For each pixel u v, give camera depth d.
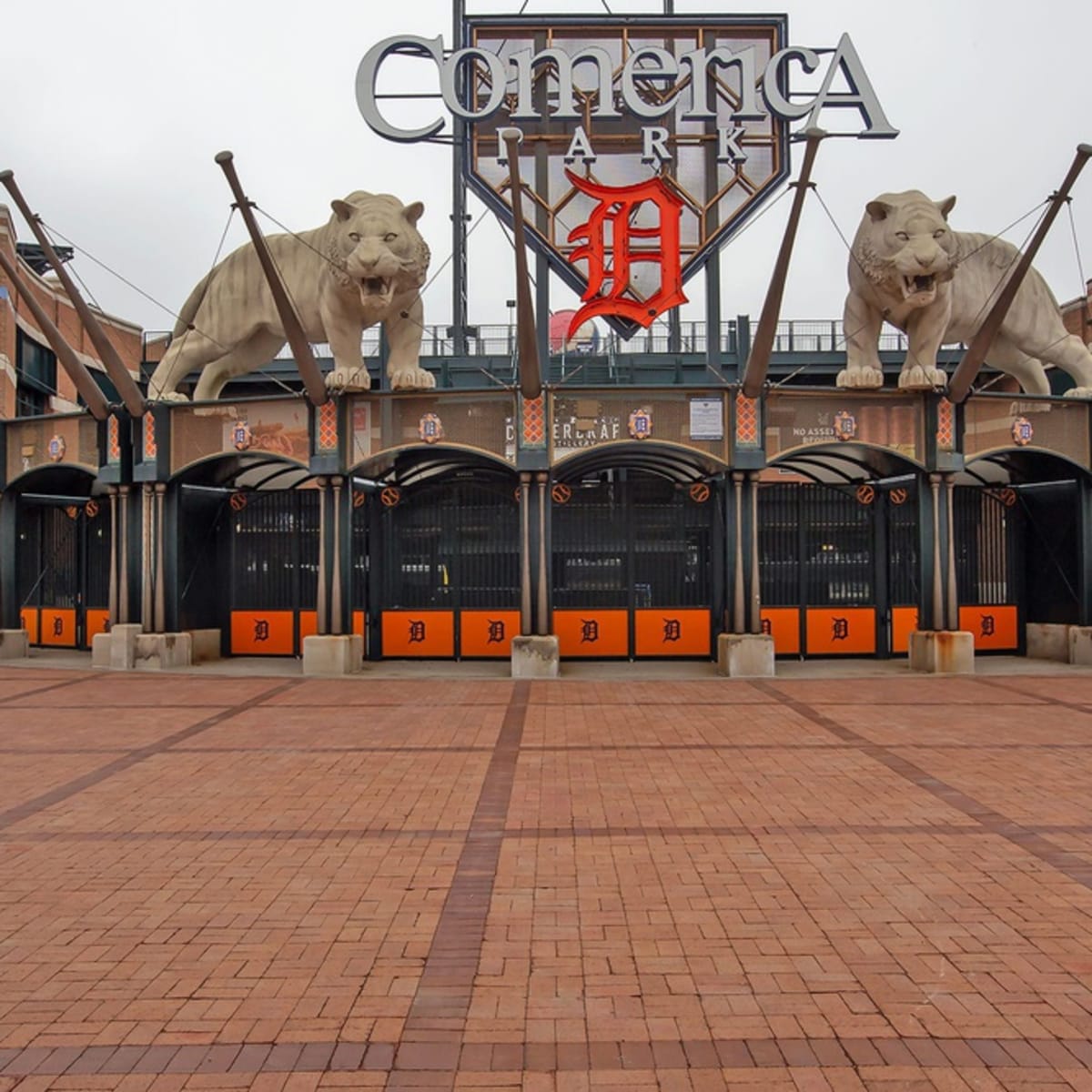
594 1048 4.52
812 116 15.23
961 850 7.36
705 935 5.80
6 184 16.64
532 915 6.14
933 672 17.77
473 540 19.78
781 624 19.72
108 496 21.89
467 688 16.17
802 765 10.20
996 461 19.48
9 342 29.94
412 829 8.02
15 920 6.11
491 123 22.27
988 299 18.69
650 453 17.92
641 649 19.48
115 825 8.14
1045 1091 4.15
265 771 10.09
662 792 9.16
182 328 20.11
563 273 21.98
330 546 18.02
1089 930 5.85
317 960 5.50
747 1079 4.25
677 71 21.89
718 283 22.00
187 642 19.27
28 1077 4.30
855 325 18.30
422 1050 4.52
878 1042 4.56
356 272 16.84
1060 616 19.72
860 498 19.69
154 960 5.51
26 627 22.77
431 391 17.50
